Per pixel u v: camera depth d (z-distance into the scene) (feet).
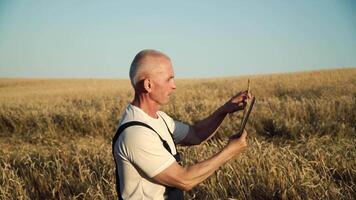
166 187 7.49
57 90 143.74
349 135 29.17
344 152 19.08
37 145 34.04
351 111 34.47
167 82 7.63
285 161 16.85
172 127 8.65
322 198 14.53
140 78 7.56
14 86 200.54
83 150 23.00
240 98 9.00
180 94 70.95
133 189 7.36
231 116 35.27
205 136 9.27
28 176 18.81
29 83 218.79
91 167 19.94
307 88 74.79
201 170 7.09
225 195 15.34
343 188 15.71
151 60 7.54
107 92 96.27
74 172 19.57
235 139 7.39
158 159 7.10
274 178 15.76
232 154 7.32
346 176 16.76
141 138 7.12
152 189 7.32
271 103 42.14
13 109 53.36
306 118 34.91
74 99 78.48
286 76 110.22
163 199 7.43
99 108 51.39
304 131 30.04
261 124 33.12
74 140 35.27
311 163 17.61
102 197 15.75
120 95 82.17
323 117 34.22
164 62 7.62
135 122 7.33
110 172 18.13
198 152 19.76
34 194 18.02
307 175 15.83
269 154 17.51
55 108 50.70
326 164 17.75
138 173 7.31
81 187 17.49
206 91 75.87
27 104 62.23
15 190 17.38
